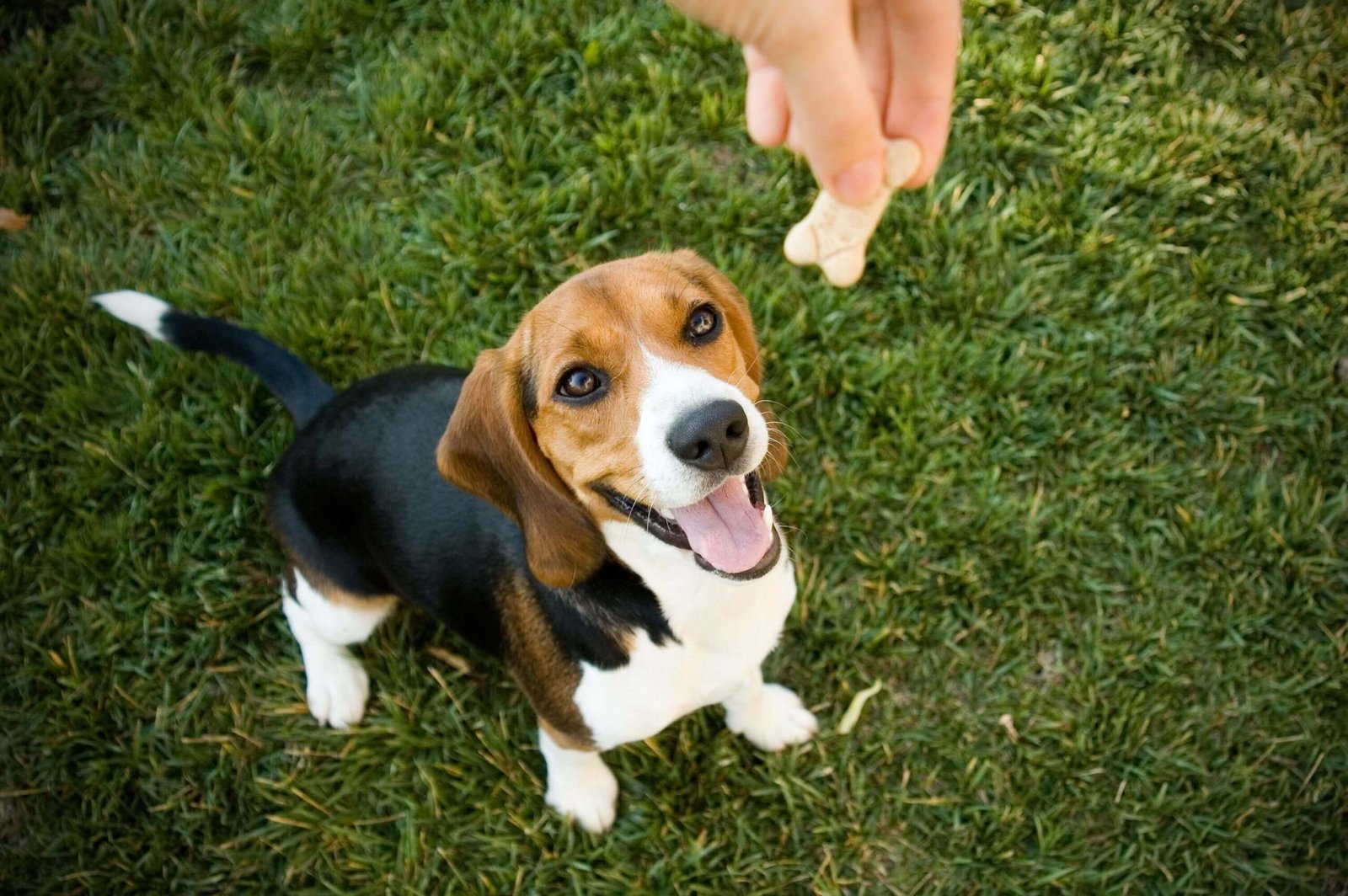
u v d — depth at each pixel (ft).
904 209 2.85
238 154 2.97
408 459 2.10
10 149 2.98
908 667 2.53
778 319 2.77
